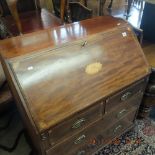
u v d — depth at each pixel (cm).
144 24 160
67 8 158
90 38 98
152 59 137
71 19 162
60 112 81
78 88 86
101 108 97
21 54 84
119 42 104
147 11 154
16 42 93
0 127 145
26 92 77
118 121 119
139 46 110
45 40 95
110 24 111
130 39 108
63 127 85
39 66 83
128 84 98
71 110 83
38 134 76
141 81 108
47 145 86
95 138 112
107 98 94
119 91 97
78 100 85
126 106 115
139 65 105
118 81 96
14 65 79
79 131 95
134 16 234
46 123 77
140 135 138
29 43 92
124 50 103
